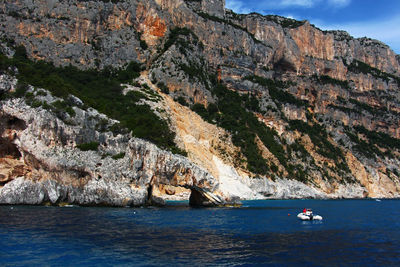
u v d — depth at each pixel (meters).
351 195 141.12
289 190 119.62
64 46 115.56
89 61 117.94
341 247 36.09
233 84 153.38
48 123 61.66
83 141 64.44
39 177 59.84
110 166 62.97
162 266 27.83
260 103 153.50
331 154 154.25
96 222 44.62
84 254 30.28
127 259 29.30
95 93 101.62
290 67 186.38
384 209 83.19
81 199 59.97
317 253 33.38
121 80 115.69
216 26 158.88
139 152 65.94
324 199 124.62
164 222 47.81
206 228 44.50
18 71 70.69
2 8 112.12
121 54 123.50
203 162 96.38
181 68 125.31
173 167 69.00
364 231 46.59
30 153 59.88
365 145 175.12
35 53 111.00
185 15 147.12
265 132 139.75
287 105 164.38
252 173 114.25
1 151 62.62
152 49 130.25
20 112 61.53
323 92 186.00
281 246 35.75
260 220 54.28
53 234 36.72
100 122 67.62
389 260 31.53
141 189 64.50
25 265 27.12
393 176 167.25
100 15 124.50
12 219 44.25
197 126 112.50
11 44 108.38
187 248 33.34
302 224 51.69
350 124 184.75
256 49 173.12
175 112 109.94
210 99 132.88
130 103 98.50
